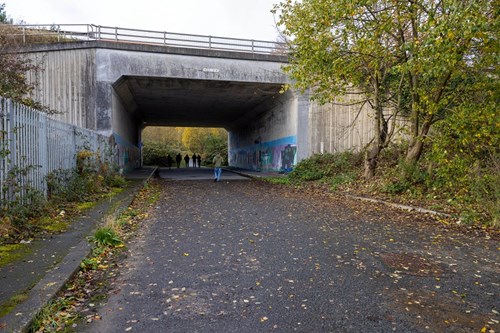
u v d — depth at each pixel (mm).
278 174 24000
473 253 5863
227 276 4594
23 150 7551
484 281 4574
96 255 5262
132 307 3670
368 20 11102
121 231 6855
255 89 23094
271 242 6336
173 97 26000
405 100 14492
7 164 6664
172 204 10875
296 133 22359
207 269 4859
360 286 4316
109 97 18734
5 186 6383
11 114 6996
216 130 66062
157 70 19391
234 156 44844
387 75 14188
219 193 14094
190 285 4281
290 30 13016
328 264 5137
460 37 8086
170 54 19594
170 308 3654
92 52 18609
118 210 8797
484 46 8602
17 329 2971
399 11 10141
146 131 68500
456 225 8031
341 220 8531
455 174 10148
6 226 5938
